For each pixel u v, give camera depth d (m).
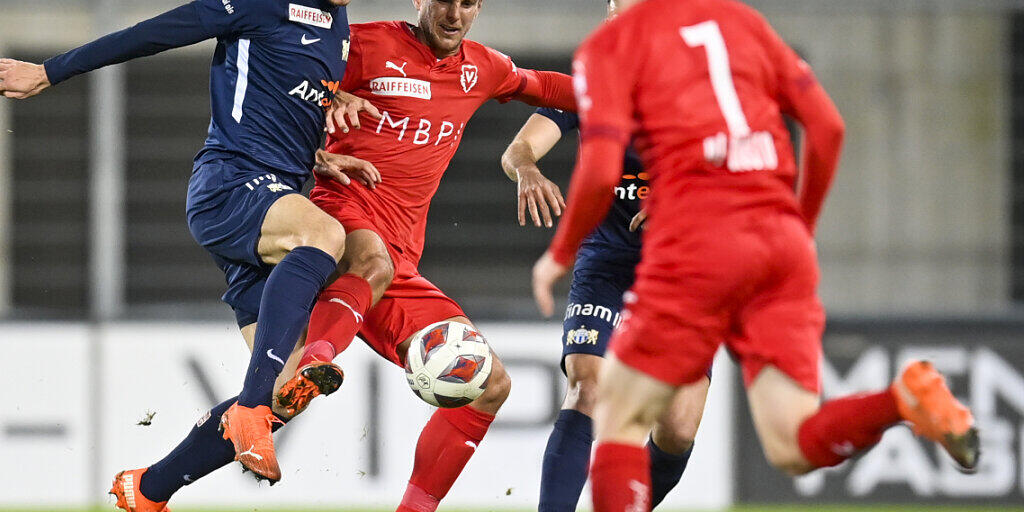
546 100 17.19
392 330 16.05
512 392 25.56
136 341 25.50
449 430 16.05
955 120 32.75
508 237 31.69
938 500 25.53
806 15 32.47
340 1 14.88
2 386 25.28
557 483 15.12
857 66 32.62
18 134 33.94
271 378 13.40
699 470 25.53
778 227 11.33
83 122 34.16
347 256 15.02
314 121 15.15
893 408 10.81
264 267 14.71
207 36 14.57
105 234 25.66
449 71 15.98
